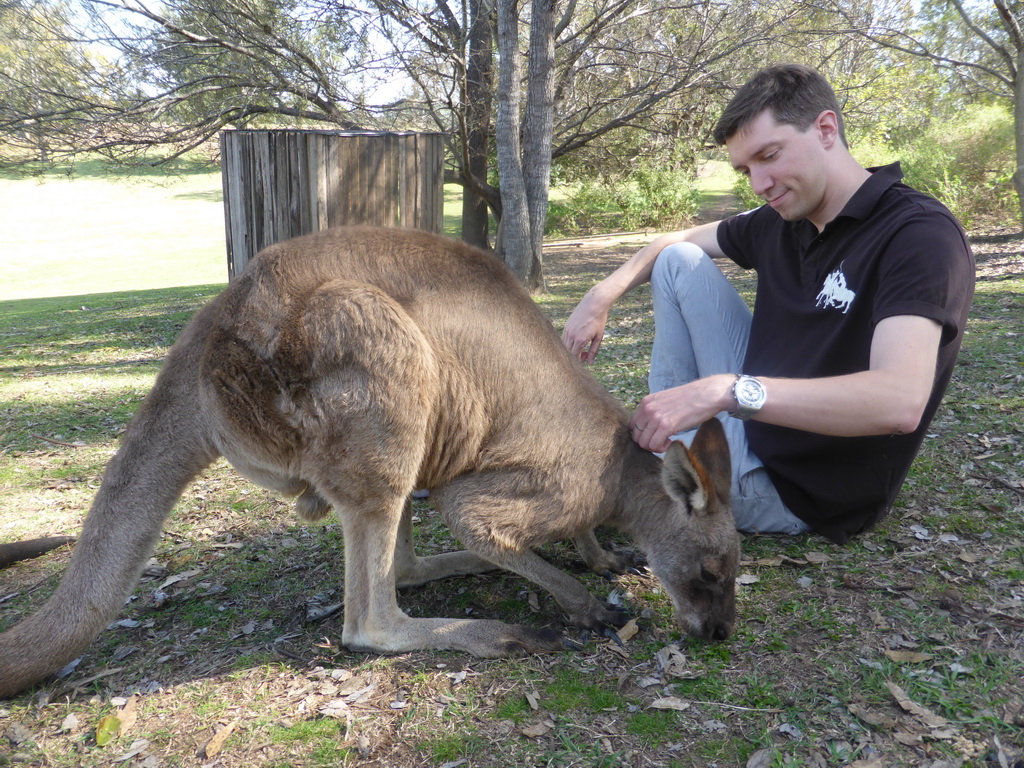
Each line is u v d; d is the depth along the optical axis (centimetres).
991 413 439
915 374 229
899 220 249
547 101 950
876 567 292
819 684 231
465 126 1054
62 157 1170
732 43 1170
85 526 261
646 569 316
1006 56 1021
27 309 1108
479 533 268
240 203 723
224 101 1088
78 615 251
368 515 261
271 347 255
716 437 280
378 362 251
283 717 232
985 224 1370
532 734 217
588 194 1864
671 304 328
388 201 732
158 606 301
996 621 254
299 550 344
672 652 254
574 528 276
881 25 1213
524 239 952
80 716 239
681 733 215
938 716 214
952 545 304
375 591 263
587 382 291
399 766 210
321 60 1070
